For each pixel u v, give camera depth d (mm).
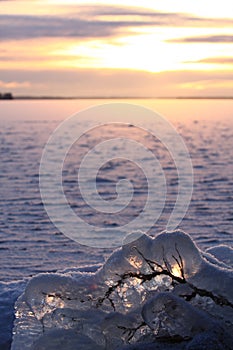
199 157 70625
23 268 19422
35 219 31172
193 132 131625
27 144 94125
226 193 40250
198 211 32406
